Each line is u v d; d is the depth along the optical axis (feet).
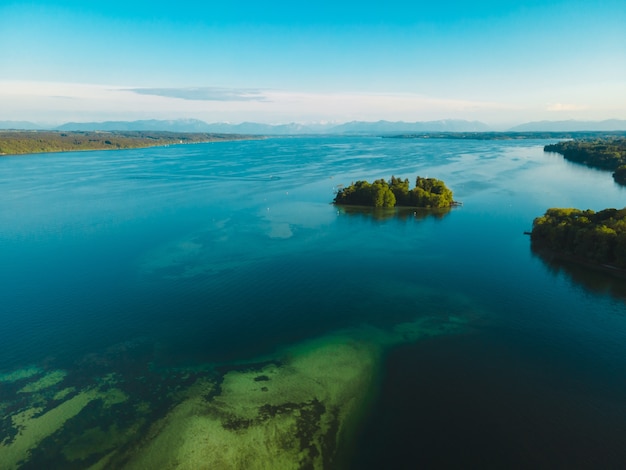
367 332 226.79
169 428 159.94
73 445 152.15
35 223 431.84
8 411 168.35
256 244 368.27
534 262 328.49
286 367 197.06
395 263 326.44
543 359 201.87
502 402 171.83
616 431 156.15
